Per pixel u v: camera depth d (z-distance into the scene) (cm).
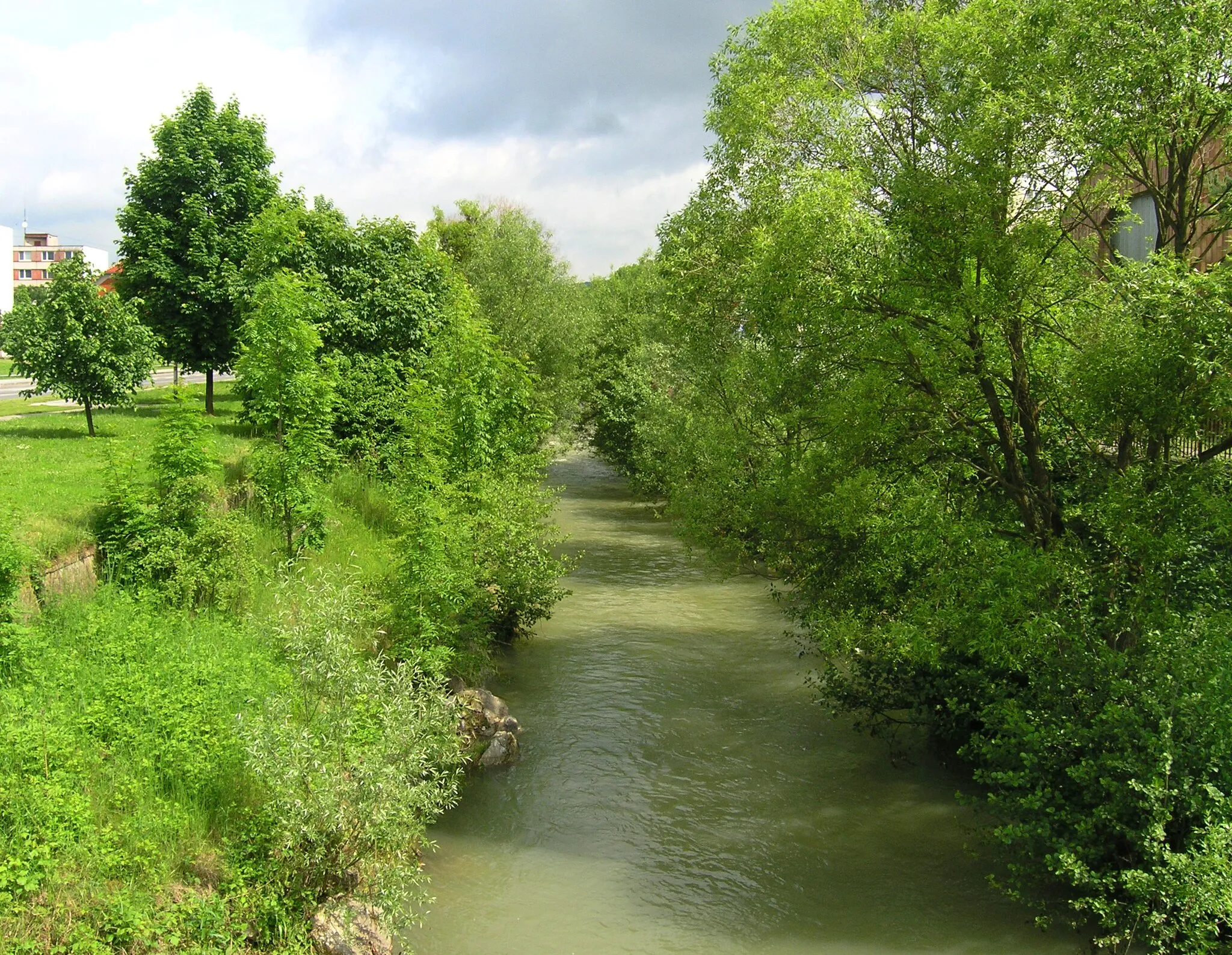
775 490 1555
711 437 2041
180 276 2427
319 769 824
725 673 1820
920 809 1250
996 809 1073
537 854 1122
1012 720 1002
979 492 1478
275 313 1521
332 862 844
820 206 1290
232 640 1121
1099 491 1235
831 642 1373
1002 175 1218
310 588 1074
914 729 1529
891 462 1442
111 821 786
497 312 4184
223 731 922
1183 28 1096
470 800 1262
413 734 901
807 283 1301
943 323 1259
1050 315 1330
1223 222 1280
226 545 1286
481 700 1456
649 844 1153
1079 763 953
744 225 2167
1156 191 1307
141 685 940
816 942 945
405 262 2550
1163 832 816
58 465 1556
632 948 928
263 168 2636
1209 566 1131
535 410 2573
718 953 924
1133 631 1084
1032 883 1030
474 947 922
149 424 2181
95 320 1917
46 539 1148
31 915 687
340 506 1833
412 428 1811
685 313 2398
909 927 973
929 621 1214
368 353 2320
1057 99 1148
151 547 1245
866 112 1586
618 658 1911
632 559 2969
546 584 1883
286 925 785
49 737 803
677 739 1489
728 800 1276
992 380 1325
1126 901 894
